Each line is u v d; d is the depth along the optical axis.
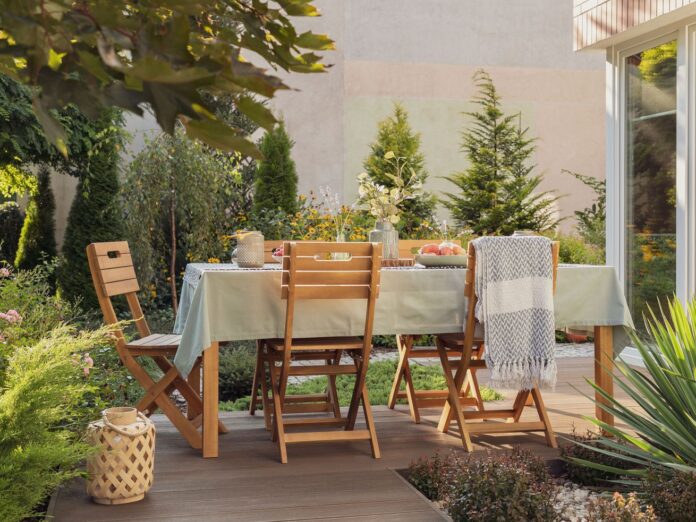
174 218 8.57
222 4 0.75
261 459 3.59
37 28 0.54
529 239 3.76
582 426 4.22
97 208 8.25
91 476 2.92
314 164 11.39
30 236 9.66
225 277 3.56
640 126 6.34
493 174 9.81
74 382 3.21
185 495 3.03
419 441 3.96
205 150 8.45
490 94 10.18
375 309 3.77
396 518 2.77
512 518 2.60
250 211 9.28
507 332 3.71
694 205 5.67
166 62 0.51
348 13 12.44
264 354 3.87
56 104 0.56
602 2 6.38
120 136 8.37
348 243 3.54
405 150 9.95
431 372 6.08
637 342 3.24
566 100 13.22
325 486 3.16
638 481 2.99
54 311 4.27
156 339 3.98
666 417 2.99
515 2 13.01
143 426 2.97
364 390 3.73
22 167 8.93
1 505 2.18
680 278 5.79
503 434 4.15
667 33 5.91
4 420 2.37
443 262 4.11
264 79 0.59
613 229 6.65
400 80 12.57
